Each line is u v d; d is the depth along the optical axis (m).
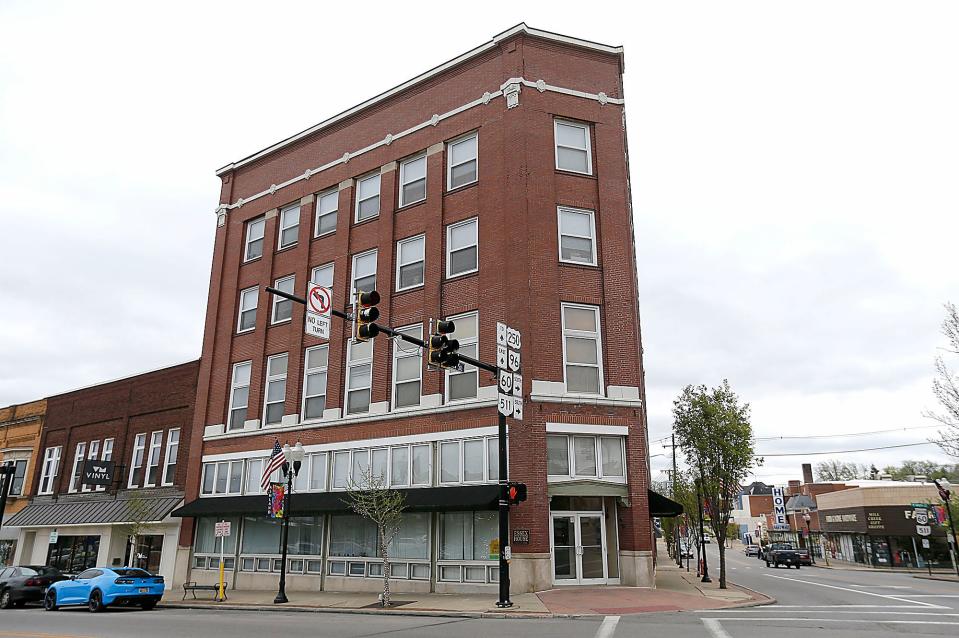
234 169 34.47
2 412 44.03
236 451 29.19
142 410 35.25
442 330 16.66
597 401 22.09
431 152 27.00
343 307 27.72
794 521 84.25
